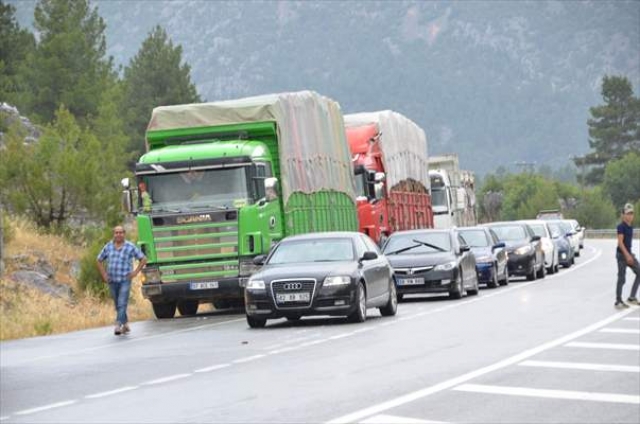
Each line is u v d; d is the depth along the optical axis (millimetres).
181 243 47812
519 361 26781
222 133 50594
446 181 90938
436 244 54750
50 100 110438
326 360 28578
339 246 42688
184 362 29859
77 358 32562
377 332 36500
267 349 32344
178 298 48188
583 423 18266
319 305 39969
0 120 78375
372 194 63000
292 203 51438
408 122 73688
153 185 48250
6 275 53781
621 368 25266
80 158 66938
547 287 60188
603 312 41656
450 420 18703
